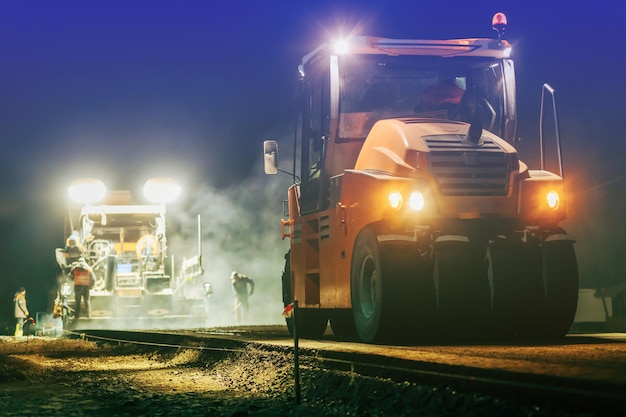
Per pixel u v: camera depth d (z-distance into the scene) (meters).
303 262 14.47
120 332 19.45
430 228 11.97
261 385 10.75
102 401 9.76
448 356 8.73
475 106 13.75
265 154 14.46
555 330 12.19
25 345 19.27
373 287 12.09
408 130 12.32
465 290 11.73
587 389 6.25
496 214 12.11
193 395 10.12
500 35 13.96
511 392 6.86
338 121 13.21
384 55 13.44
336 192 13.15
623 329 20.61
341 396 9.00
